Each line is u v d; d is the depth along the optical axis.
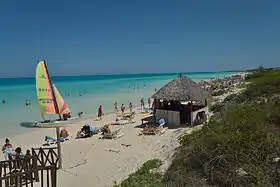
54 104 21.03
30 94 52.62
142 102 30.67
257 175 5.82
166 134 14.77
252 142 7.00
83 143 14.86
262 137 7.19
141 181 7.89
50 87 20.53
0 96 48.19
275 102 10.12
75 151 13.31
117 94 48.84
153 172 8.53
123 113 26.02
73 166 10.93
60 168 10.74
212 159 6.96
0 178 7.43
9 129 20.06
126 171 9.62
